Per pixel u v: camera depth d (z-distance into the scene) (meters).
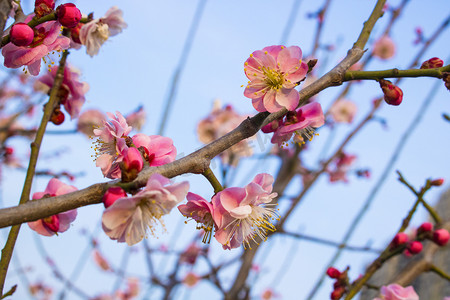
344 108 0.80
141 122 0.65
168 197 0.34
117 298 1.03
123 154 0.36
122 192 0.34
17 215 0.33
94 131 0.37
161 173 0.35
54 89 0.43
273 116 0.39
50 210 0.34
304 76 0.38
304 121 0.40
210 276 0.72
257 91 0.38
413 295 0.47
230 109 0.76
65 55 0.43
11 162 0.86
